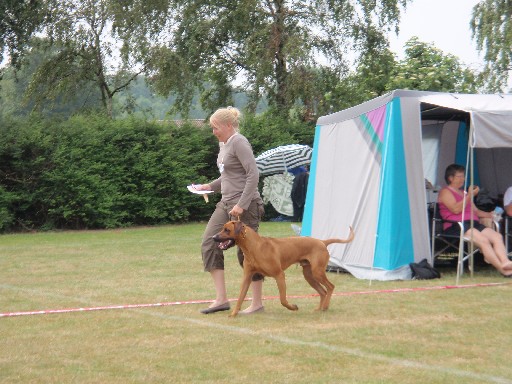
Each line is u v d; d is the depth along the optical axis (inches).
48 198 837.2
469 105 393.1
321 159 476.1
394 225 403.2
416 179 410.0
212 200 959.6
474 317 288.5
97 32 1230.9
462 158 518.0
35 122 851.4
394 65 1273.4
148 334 262.1
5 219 810.8
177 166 916.0
